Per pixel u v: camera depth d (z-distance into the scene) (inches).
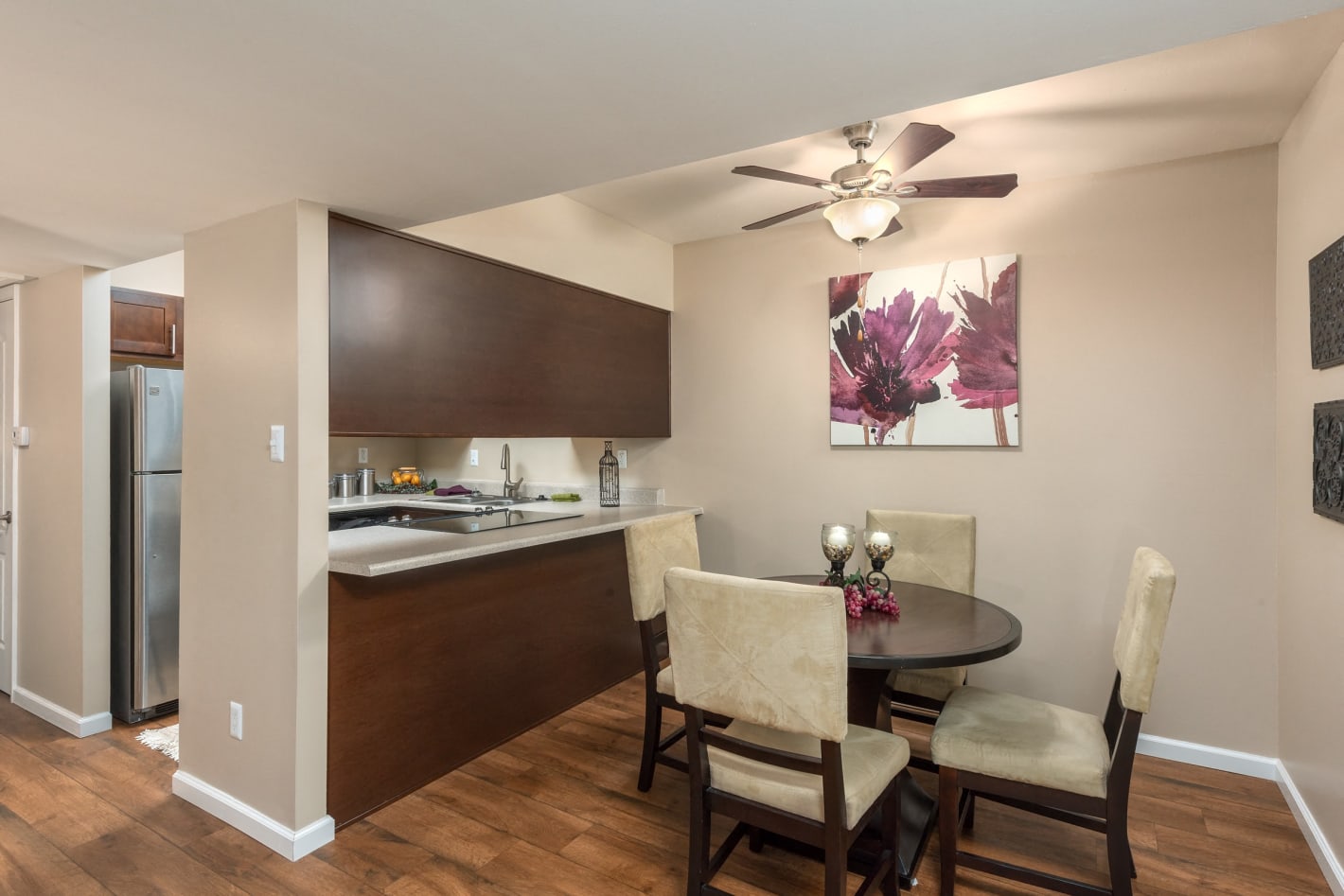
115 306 134.2
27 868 82.6
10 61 54.3
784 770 69.7
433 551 98.0
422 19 49.4
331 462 191.0
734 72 57.9
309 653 87.0
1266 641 105.7
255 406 91.0
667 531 111.2
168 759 111.3
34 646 129.6
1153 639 67.7
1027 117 95.8
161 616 127.1
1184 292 110.9
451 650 107.9
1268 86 86.9
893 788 74.6
